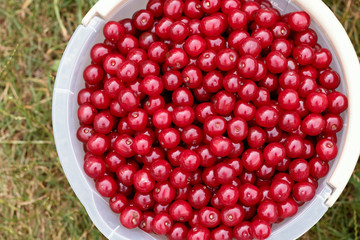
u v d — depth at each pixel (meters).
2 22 0.77
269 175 0.59
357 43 0.74
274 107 0.58
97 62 0.61
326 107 0.58
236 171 0.58
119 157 0.59
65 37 0.77
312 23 0.61
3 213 0.76
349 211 0.73
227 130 0.57
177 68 0.59
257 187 0.59
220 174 0.56
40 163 0.75
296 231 0.58
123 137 0.59
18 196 0.75
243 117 0.57
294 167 0.58
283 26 0.60
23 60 0.77
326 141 0.58
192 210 0.59
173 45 0.60
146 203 0.59
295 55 0.60
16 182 0.75
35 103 0.76
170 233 0.58
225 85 0.57
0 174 0.76
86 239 0.74
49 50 0.77
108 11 0.60
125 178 0.59
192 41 0.58
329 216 0.73
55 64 0.77
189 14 0.61
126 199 0.60
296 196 0.58
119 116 0.60
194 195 0.58
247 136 0.58
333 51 0.60
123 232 0.60
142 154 0.58
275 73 0.59
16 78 0.77
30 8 0.77
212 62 0.58
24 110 0.75
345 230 0.72
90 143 0.59
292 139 0.58
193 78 0.58
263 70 0.58
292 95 0.57
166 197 0.58
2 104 0.76
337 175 0.57
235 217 0.57
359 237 0.71
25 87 0.77
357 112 0.57
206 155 0.58
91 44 0.61
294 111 0.58
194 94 0.60
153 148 0.59
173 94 0.59
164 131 0.58
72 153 0.60
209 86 0.58
